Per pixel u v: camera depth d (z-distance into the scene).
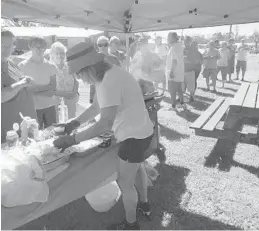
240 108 3.78
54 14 3.19
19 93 2.55
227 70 9.80
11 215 1.69
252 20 3.67
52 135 2.31
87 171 2.11
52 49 3.62
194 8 3.75
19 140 2.14
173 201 2.93
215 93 8.58
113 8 3.71
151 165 3.61
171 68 6.30
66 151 2.06
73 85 3.74
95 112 2.36
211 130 3.66
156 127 3.84
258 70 14.93
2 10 2.67
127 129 2.01
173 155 4.04
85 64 1.78
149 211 2.65
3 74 2.37
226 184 3.26
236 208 2.82
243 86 5.89
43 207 1.86
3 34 2.27
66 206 2.83
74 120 2.30
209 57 8.59
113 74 1.86
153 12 3.95
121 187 2.26
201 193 3.08
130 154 2.06
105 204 2.68
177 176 3.44
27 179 1.71
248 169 3.63
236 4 3.58
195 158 3.95
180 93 6.56
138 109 2.00
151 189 3.14
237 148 4.29
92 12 3.49
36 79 3.01
